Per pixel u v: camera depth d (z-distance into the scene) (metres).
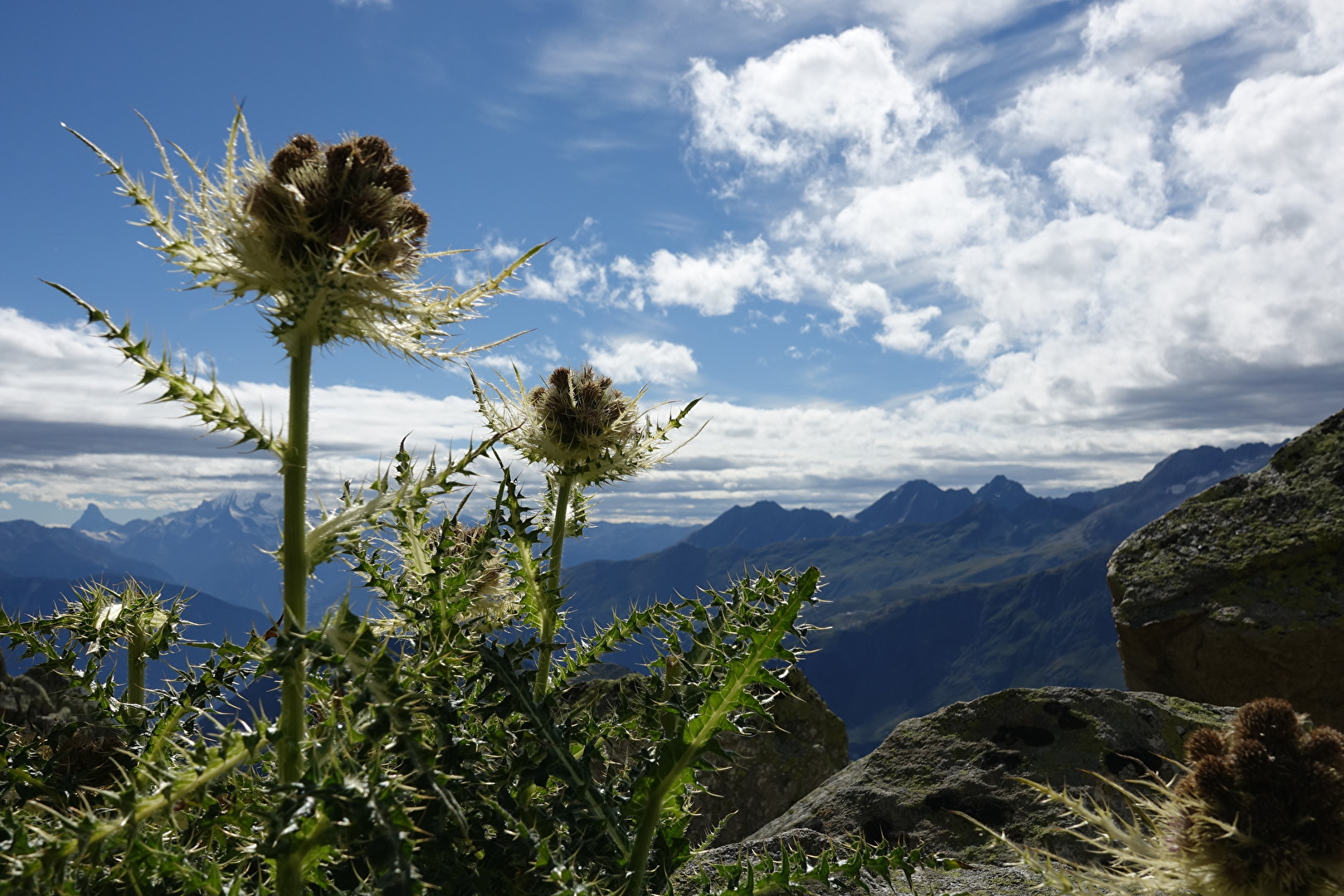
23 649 0.37
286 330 0.28
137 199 0.27
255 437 0.28
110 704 0.36
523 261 0.32
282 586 0.28
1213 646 1.32
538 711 0.32
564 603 0.38
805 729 0.92
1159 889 0.31
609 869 0.31
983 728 0.71
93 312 0.26
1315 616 1.26
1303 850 0.29
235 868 0.31
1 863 0.24
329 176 0.29
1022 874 0.47
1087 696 0.73
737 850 0.51
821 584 0.32
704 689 0.34
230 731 0.26
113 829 0.24
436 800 0.28
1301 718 0.32
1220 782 0.31
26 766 0.35
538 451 0.43
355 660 0.27
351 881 0.26
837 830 0.62
